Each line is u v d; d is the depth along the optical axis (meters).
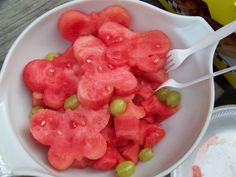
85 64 0.40
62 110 0.40
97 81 0.39
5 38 0.46
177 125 0.42
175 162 0.39
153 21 0.43
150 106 0.40
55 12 0.41
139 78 0.42
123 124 0.39
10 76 0.39
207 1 0.43
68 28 0.42
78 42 0.40
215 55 0.48
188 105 0.41
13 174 0.35
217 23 0.45
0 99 0.38
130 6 0.42
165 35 0.42
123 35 0.41
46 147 0.40
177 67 0.42
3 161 0.36
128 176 0.39
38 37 0.42
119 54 0.40
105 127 0.40
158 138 0.41
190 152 0.38
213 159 0.47
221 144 0.47
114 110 0.39
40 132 0.38
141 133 0.40
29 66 0.40
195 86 0.41
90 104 0.39
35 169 0.36
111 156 0.39
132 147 0.40
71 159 0.38
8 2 0.47
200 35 0.41
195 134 0.39
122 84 0.39
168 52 0.42
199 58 0.41
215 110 0.47
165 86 0.41
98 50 0.40
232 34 0.43
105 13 0.42
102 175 0.40
